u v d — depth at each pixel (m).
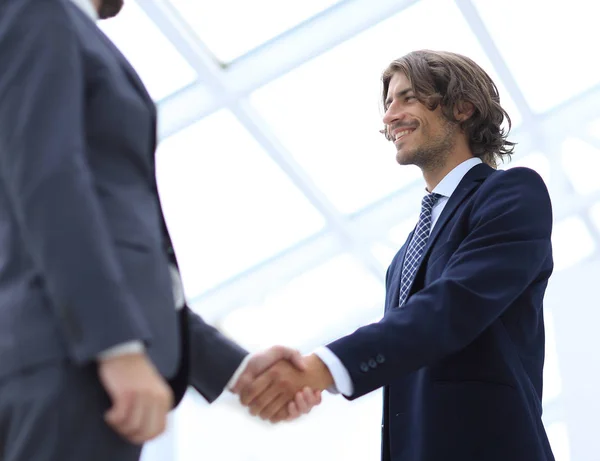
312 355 2.31
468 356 2.39
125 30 5.45
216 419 8.73
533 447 2.30
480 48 6.96
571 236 10.20
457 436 2.32
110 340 1.33
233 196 7.10
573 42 7.53
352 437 10.33
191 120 5.96
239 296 7.86
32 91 1.42
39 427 1.36
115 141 1.55
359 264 8.45
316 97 6.65
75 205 1.36
